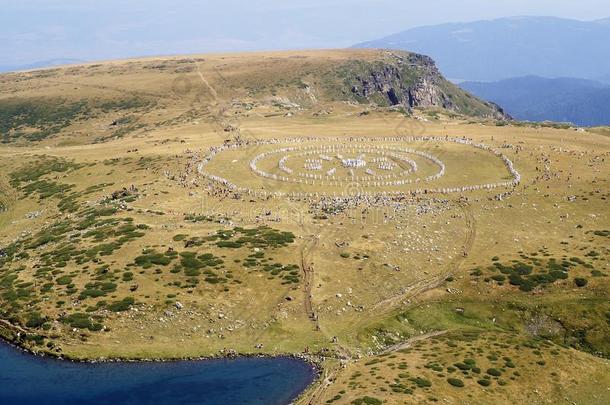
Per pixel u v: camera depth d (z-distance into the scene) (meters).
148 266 99.56
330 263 103.00
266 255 104.38
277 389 72.19
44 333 83.88
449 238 116.62
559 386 73.88
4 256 114.06
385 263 104.44
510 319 93.75
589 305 95.06
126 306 88.88
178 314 88.38
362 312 92.62
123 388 72.12
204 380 74.44
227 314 89.44
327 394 69.19
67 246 111.12
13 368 76.75
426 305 95.31
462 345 83.19
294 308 91.50
